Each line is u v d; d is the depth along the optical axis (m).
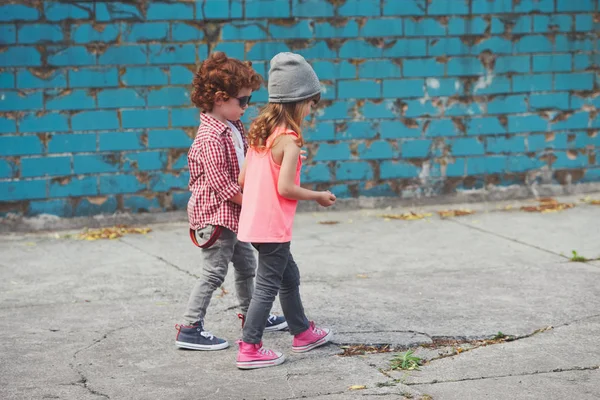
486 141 9.77
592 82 9.98
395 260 7.22
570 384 4.31
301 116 4.62
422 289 6.25
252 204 4.63
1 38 8.36
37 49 8.47
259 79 4.97
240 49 9.02
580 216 8.97
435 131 9.62
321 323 5.42
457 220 8.94
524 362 4.66
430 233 8.31
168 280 6.66
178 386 4.39
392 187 9.60
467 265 7.00
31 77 8.48
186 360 4.80
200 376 4.54
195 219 4.95
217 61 4.87
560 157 10.02
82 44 8.58
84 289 6.40
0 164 8.52
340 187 9.48
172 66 8.84
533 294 6.05
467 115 9.68
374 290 6.24
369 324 5.39
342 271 6.86
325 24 9.20
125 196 8.89
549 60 9.81
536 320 5.43
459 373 4.51
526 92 9.80
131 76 8.75
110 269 7.04
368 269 6.92
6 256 7.57
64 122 8.63
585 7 9.82
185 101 8.93
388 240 8.03
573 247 7.57
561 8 9.75
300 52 9.18
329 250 7.64
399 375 4.49
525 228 8.45
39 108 8.55
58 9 8.47
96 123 8.71
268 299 4.65
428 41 9.48
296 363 4.73
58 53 8.52
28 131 8.55
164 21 8.77
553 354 4.79
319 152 9.37
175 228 8.75
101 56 8.64
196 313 4.95
